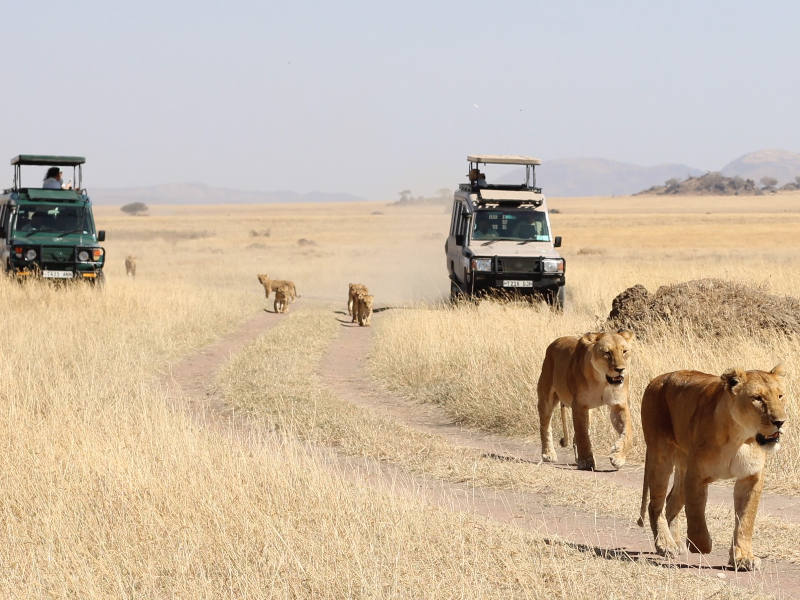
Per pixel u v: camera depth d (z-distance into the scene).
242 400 48.34
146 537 24.91
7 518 26.22
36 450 32.66
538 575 22.48
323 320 85.56
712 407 22.31
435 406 49.06
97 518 26.23
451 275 94.94
